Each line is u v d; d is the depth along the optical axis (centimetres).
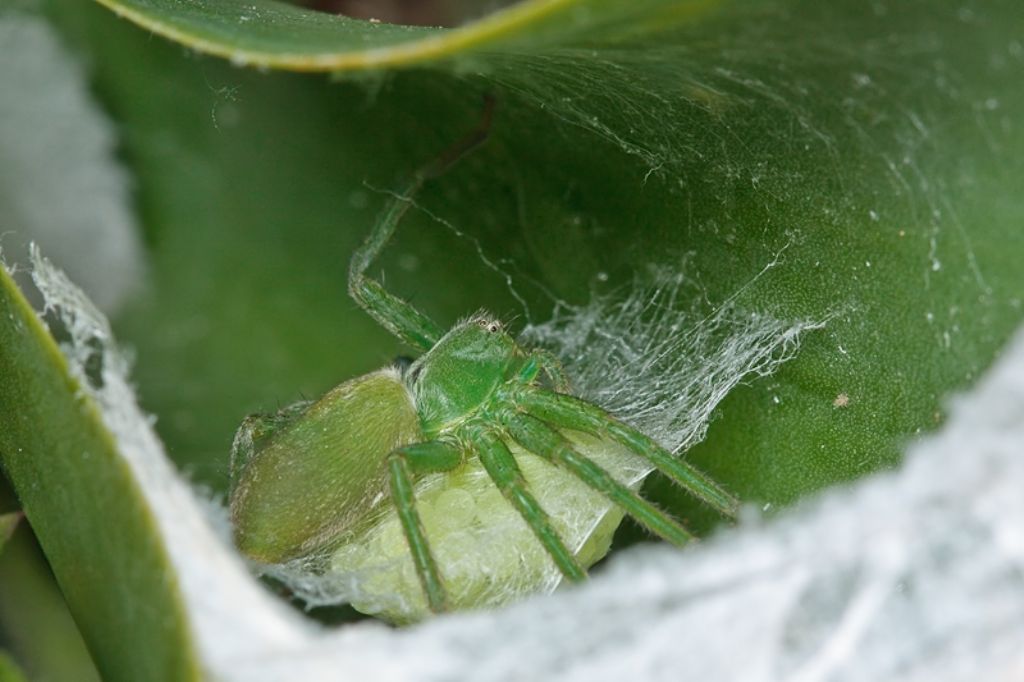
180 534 11
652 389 12
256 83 12
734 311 12
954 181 11
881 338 11
